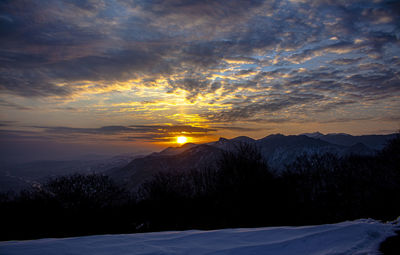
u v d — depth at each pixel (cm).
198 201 1994
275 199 1767
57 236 1803
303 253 498
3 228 1950
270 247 548
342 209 1811
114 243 630
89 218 2209
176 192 2141
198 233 721
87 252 559
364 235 552
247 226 1577
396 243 494
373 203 1781
